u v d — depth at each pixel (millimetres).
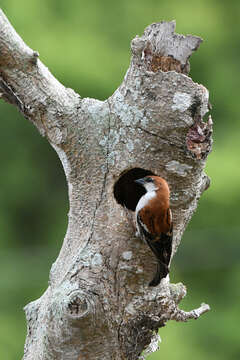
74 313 9766
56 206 24156
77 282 10031
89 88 20812
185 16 22625
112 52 21656
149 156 10172
